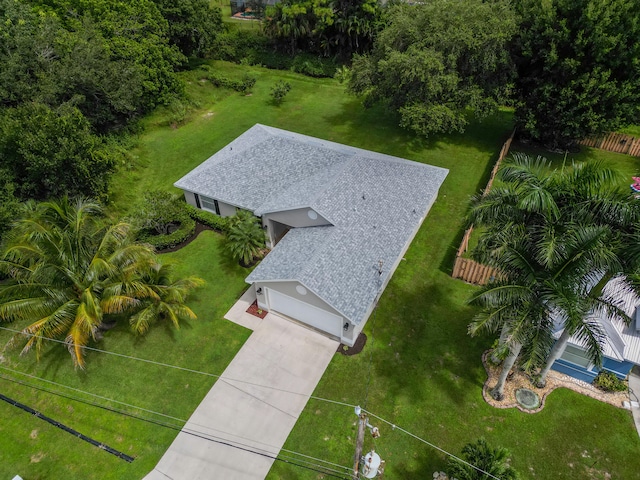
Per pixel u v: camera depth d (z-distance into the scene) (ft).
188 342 68.64
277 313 73.10
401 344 67.82
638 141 110.93
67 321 58.44
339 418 58.59
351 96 146.72
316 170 87.40
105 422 58.65
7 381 63.67
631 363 58.18
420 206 82.99
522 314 44.96
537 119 107.55
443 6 104.27
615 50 92.22
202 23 152.35
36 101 90.94
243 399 60.95
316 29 160.86
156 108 128.98
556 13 96.12
